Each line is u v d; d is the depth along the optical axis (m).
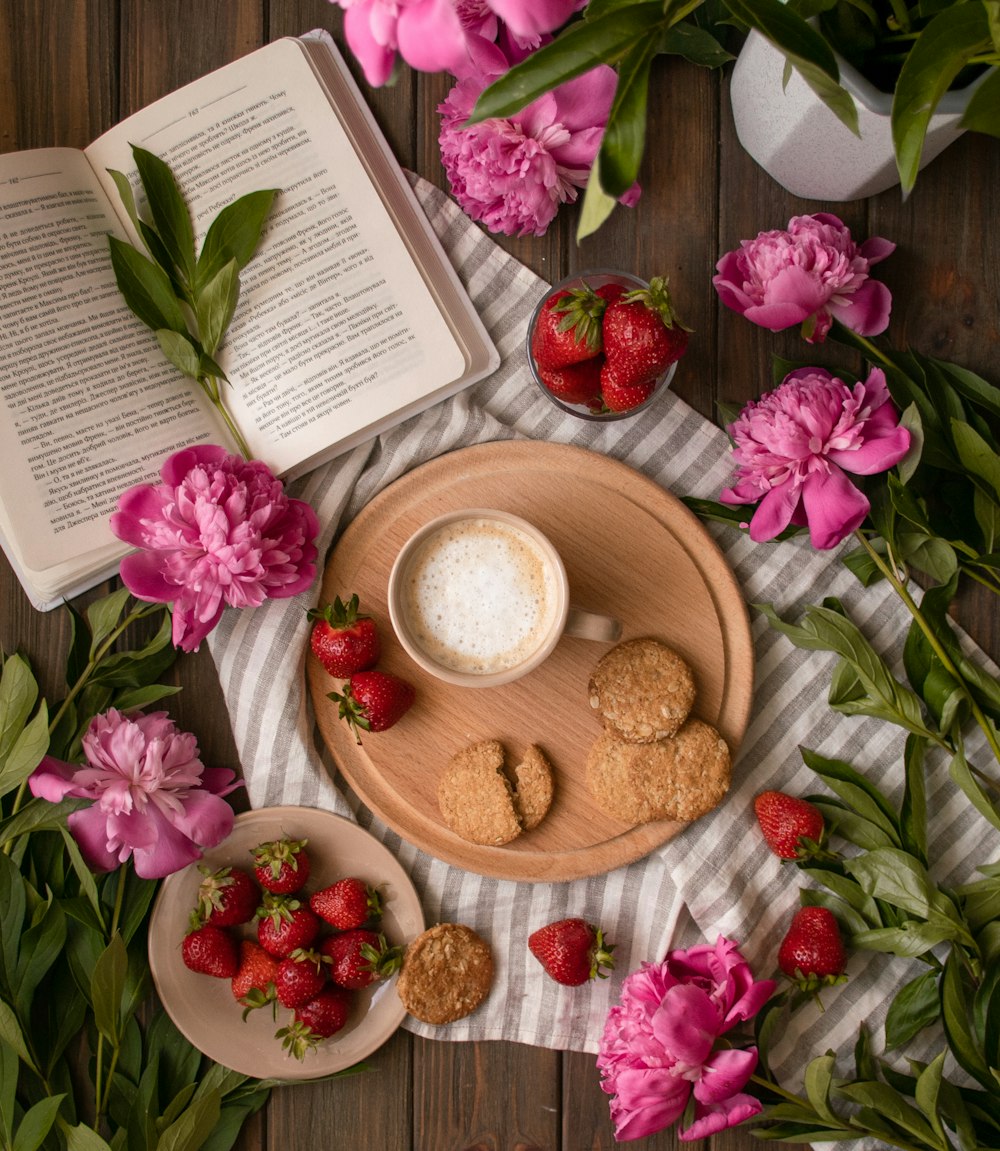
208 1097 0.85
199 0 0.89
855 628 0.84
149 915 0.89
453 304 0.88
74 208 0.86
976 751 0.88
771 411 0.82
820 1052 0.87
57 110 0.90
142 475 0.87
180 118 0.86
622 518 0.88
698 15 0.86
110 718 0.85
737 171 0.89
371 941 0.87
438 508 0.88
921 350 0.88
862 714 0.86
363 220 0.87
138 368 0.87
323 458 0.89
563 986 0.88
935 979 0.85
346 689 0.86
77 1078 0.89
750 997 0.80
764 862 0.88
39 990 0.88
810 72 0.60
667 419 0.88
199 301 0.86
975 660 0.88
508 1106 0.89
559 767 0.88
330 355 0.87
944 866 0.88
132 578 0.84
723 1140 0.88
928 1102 0.79
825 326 0.84
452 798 0.87
